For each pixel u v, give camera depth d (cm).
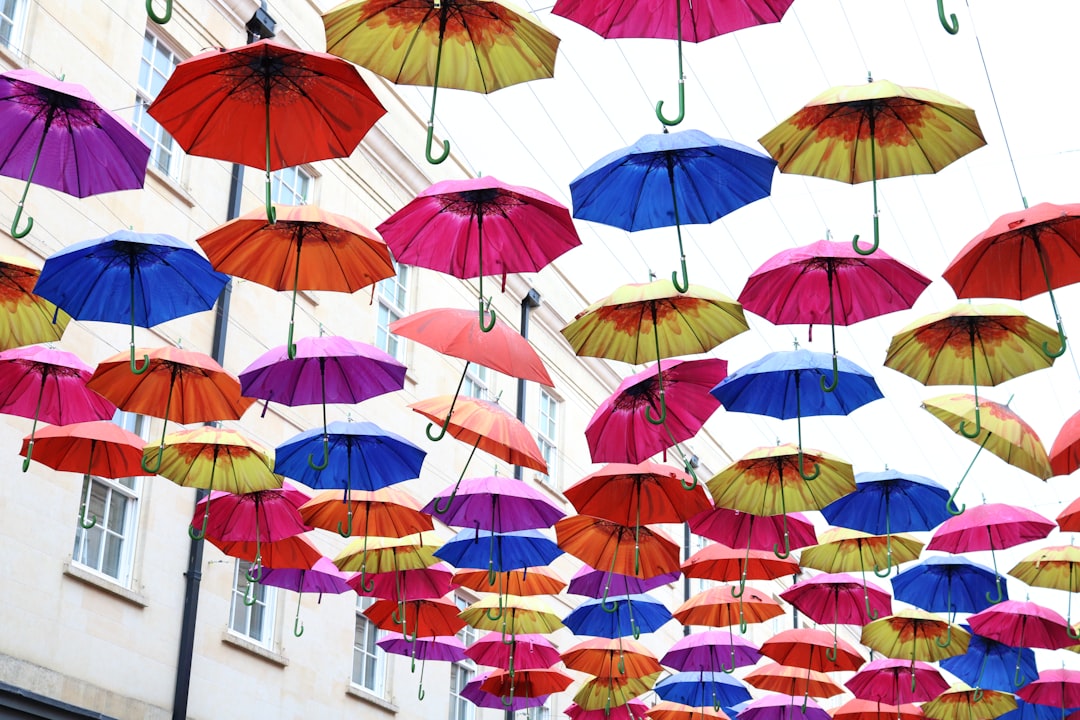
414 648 1188
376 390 803
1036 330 786
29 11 1122
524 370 692
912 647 1262
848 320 767
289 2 1472
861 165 632
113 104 1204
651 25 521
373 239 687
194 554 1212
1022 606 1198
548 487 1961
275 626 1334
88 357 1120
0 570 998
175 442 838
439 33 537
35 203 1092
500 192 647
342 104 544
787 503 923
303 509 921
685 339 781
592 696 1310
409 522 939
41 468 1059
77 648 1056
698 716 1336
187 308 712
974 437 840
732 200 659
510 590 1084
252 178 1395
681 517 879
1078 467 812
